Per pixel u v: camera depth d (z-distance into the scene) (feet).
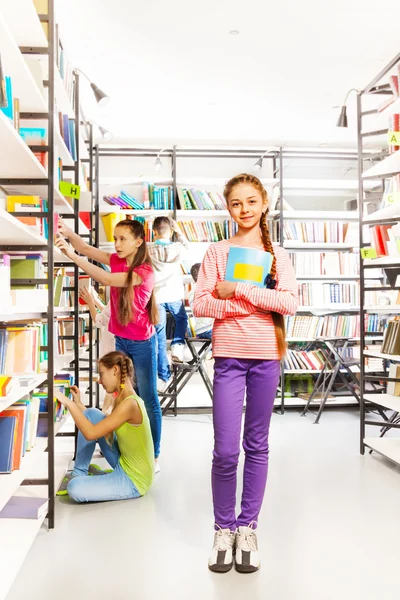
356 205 19.02
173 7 10.37
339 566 6.16
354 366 17.37
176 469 10.30
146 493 8.82
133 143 18.19
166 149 17.57
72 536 7.00
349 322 17.40
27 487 7.91
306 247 18.31
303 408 17.74
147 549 6.59
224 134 17.63
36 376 6.71
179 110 15.58
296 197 18.99
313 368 17.15
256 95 14.64
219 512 6.23
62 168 10.45
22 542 6.22
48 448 7.29
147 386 9.74
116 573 5.94
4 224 5.33
